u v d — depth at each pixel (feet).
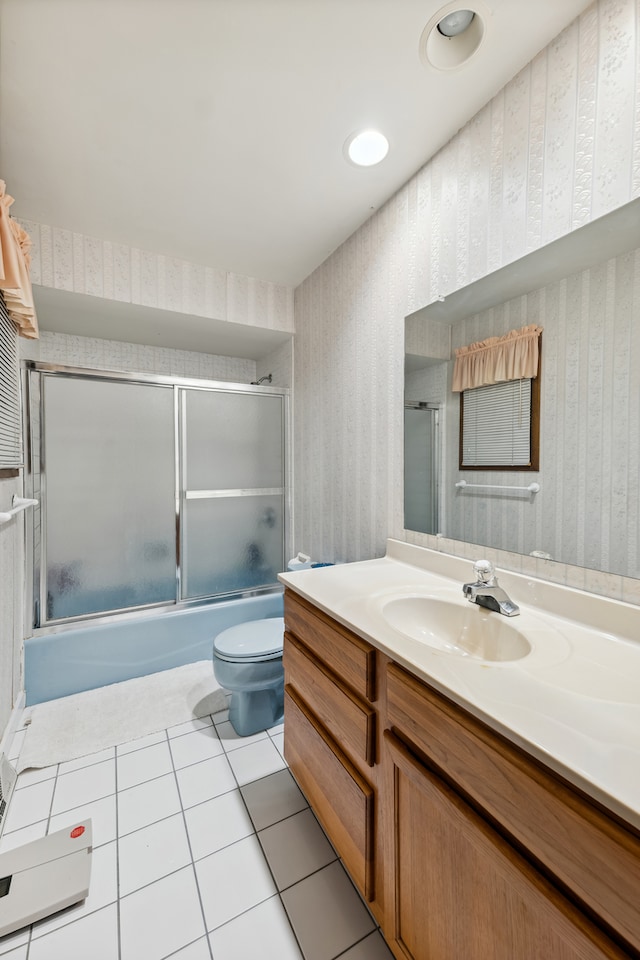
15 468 5.28
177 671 7.01
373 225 5.67
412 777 2.44
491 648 3.21
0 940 3.03
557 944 1.64
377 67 3.56
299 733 4.06
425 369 4.79
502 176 3.76
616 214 2.90
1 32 3.23
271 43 3.34
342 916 3.20
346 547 6.44
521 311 3.62
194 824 4.04
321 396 7.15
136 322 7.55
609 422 2.96
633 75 2.76
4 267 3.84
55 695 6.20
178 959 2.91
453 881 2.21
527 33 3.22
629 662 2.48
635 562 2.82
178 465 7.30
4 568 4.89
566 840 1.59
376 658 2.91
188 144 4.48
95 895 3.35
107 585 6.75
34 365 6.12
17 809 4.20
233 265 7.21
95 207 5.59
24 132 4.27
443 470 4.54
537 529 3.51
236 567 7.93
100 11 3.08
